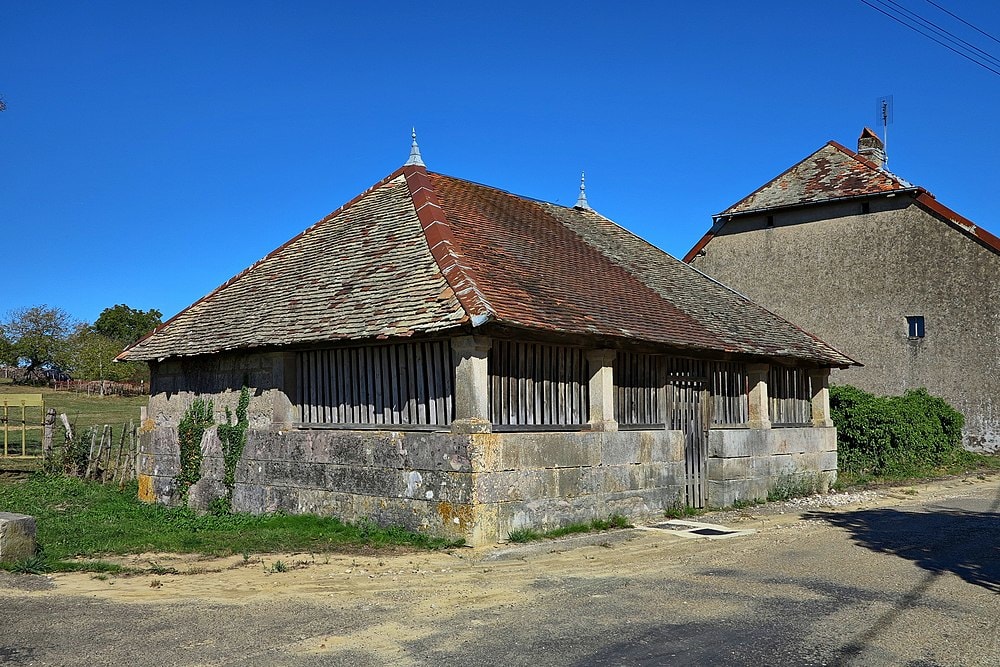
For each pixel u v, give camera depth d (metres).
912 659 6.41
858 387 27.70
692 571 9.63
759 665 6.25
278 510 13.32
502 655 6.48
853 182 28.53
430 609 7.86
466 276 11.65
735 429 15.85
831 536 12.18
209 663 6.27
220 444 14.48
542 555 10.50
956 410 25.88
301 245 16.38
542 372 12.14
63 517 13.91
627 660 6.36
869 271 27.78
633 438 13.38
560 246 16.28
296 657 6.42
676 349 13.79
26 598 8.13
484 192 17.58
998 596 8.39
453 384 11.22
